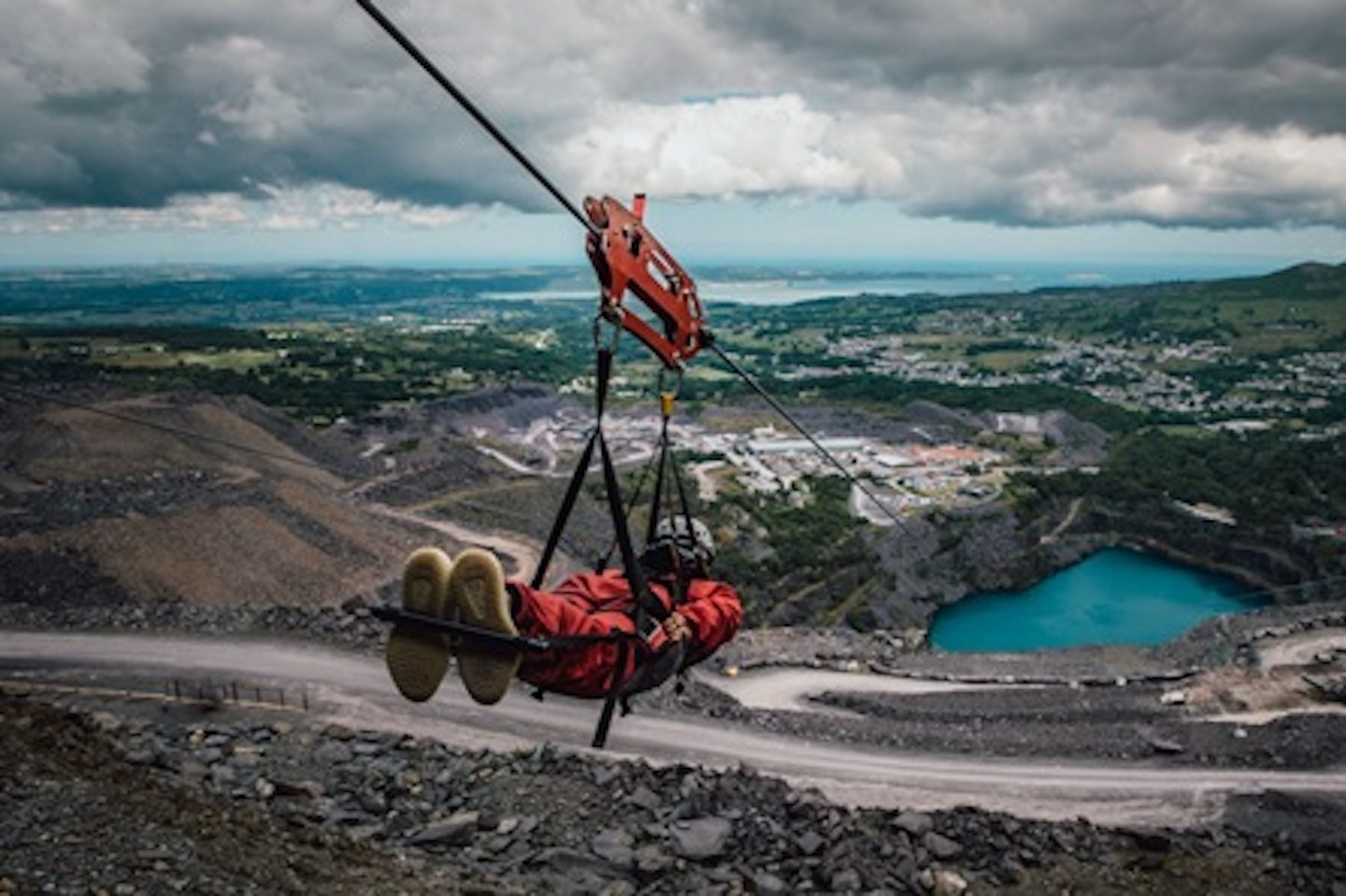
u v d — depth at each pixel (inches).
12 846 558.9
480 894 743.7
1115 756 1855.3
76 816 611.8
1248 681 2361.0
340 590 3499.0
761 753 1722.4
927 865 1008.2
